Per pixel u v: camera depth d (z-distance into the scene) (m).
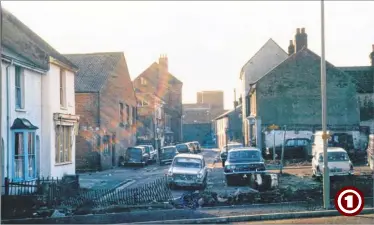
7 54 20.11
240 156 26.36
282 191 20.09
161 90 81.44
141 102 58.16
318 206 16.61
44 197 18.34
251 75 57.09
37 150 23.94
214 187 24.08
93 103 37.38
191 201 18.31
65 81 27.14
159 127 62.66
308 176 27.34
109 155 39.97
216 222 14.41
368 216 14.71
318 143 33.62
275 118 45.75
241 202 18.03
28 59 22.55
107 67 41.06
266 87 46.12
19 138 21.12
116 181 28.36
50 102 24.61
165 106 73.56
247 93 56.28
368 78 51.53
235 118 72.31
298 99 45.94
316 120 45.75
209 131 106.19
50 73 24.70
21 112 21.84
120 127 43.84
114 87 41.81
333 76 46.06
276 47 57.25
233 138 71.44
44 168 24.22
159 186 22.52
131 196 19.23
